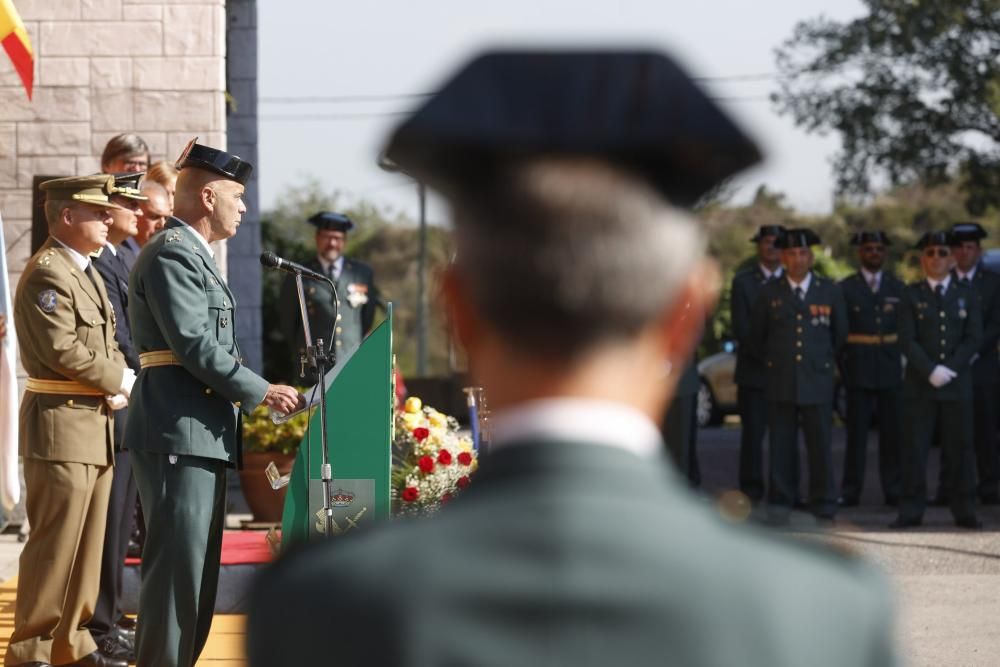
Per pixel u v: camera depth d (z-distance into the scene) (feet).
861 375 48.67
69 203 23.16
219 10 41.14
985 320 49.37
